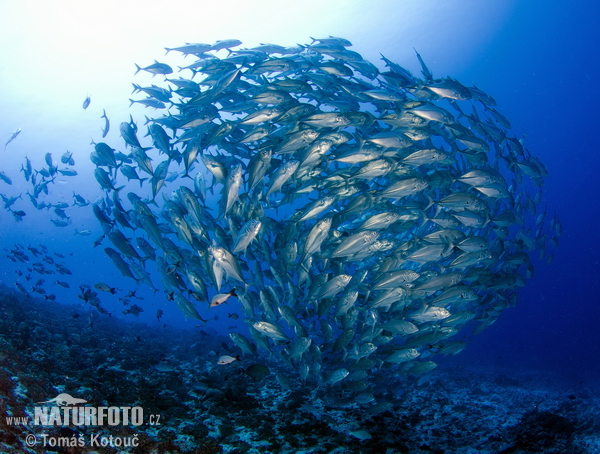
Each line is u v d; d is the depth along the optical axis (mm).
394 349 7832
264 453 6391
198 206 7121
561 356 29000
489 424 8938
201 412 7863
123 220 8703
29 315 12594
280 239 8023
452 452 7031
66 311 17984
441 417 9266
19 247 16172
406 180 7312
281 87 8102
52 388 6930
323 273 7301
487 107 9906
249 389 10172
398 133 7219
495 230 9625
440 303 7375
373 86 9266
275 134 8133
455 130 8086
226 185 7062
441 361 23031
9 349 7824
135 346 13523
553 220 12906
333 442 6945
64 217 16812
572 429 8281
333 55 9367
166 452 5793
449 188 9547
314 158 7043
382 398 9406
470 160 9125
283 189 8883
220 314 45156
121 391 7914
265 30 31062
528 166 10414
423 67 9062
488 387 15242
